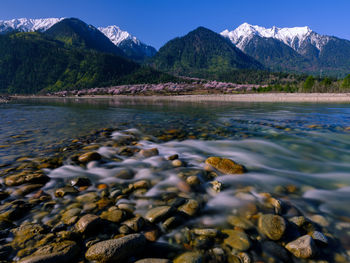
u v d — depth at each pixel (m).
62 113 16.78
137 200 2.90
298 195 3.08
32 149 5.43
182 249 2.00
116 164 4.36
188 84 123.38
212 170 4.04
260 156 5.04
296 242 2.01
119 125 9.92
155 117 13.63
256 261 1.85
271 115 14.19
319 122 10.31
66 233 2.12
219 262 1.83
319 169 4.20
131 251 1.90
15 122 10.99
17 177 3.38
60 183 3.41
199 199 2.93
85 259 1.83
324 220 2.45
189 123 10.60
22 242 2.00
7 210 2.51
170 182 3.48
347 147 5.72
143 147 5.77
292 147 5.77
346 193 3.14
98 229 2.24
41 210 2.60
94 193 3.09
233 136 7.23
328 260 1.87
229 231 2.24
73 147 5.65
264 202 2.85
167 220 2.37
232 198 2.97
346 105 25.08
